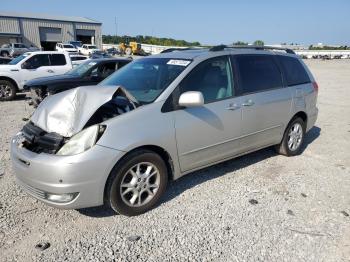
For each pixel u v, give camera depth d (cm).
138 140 354
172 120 384
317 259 309
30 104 1057
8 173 487
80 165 324
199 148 418
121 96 401
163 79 414
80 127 342
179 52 485
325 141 691
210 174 492
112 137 340
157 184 387
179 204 402
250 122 476
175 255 310
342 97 1338
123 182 360
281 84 534
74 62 1440
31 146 365
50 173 324
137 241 330
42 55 1288
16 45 4766
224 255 311
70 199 331
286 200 419
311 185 466
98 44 6638
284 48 581
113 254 310
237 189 445
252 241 333
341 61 5234
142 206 376
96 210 387
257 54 510
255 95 482
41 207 391
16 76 1223
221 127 436
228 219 371
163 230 349
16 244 322
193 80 414
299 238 340
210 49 465
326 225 365
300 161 560
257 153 591
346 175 505
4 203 398
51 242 327
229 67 461
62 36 6153
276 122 523
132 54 5775
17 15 5662
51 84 930
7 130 740
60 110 360
